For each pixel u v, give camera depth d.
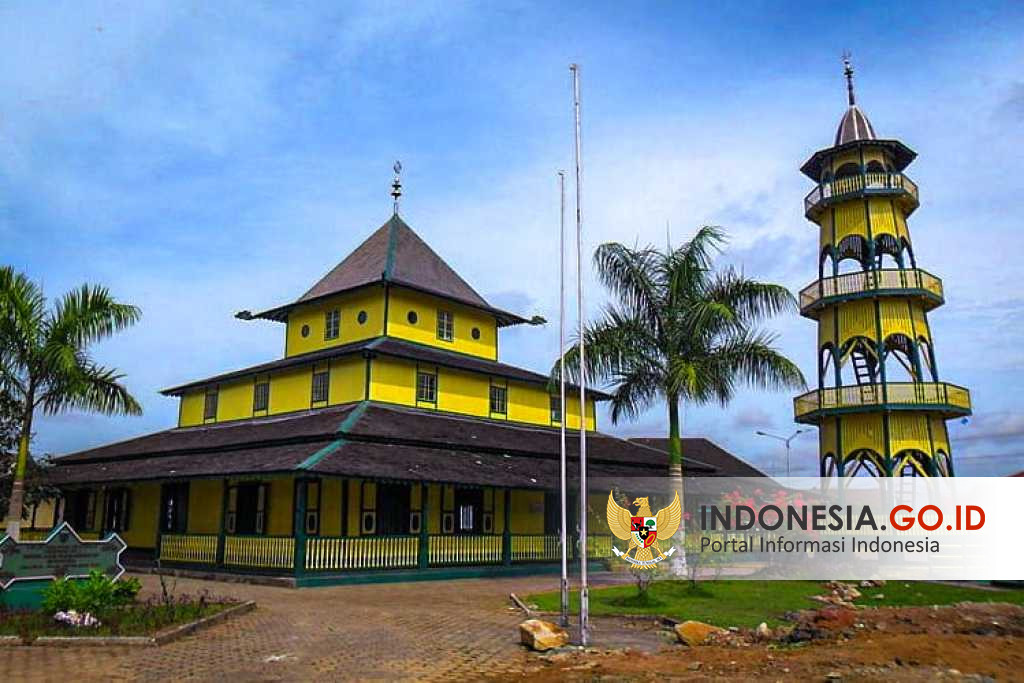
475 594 21.33
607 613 17.33
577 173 15.88
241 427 33.19
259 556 24.16
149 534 32.97
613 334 24.03
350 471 23.11
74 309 25.36
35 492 28.91
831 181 33.47
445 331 35.50
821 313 33.28
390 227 37.75
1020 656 11.72
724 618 16.75
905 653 11.67
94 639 12.97
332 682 10.75
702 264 24.20
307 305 36.16
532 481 28.25
